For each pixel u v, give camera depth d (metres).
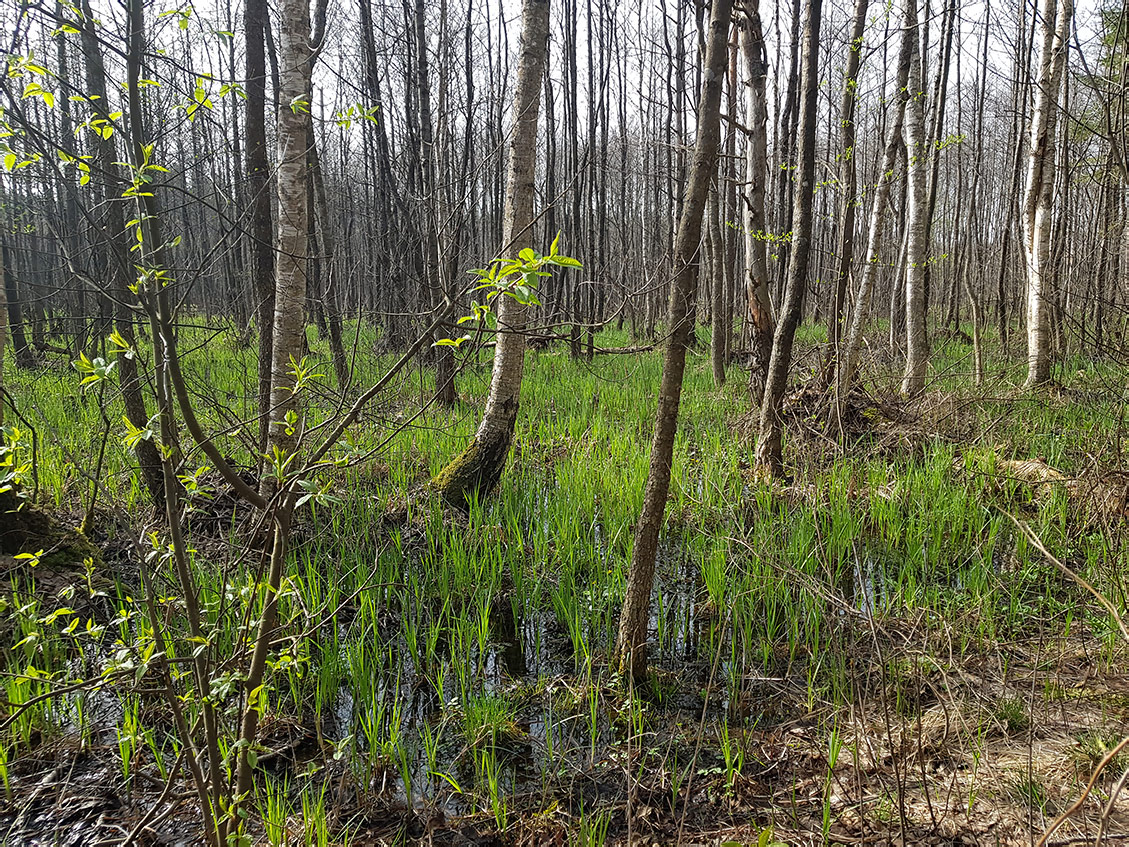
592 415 10.86
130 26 2.19
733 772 3.33
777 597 5.02
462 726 3.92
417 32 13.95
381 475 7.64
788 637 4.66
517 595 5.29
